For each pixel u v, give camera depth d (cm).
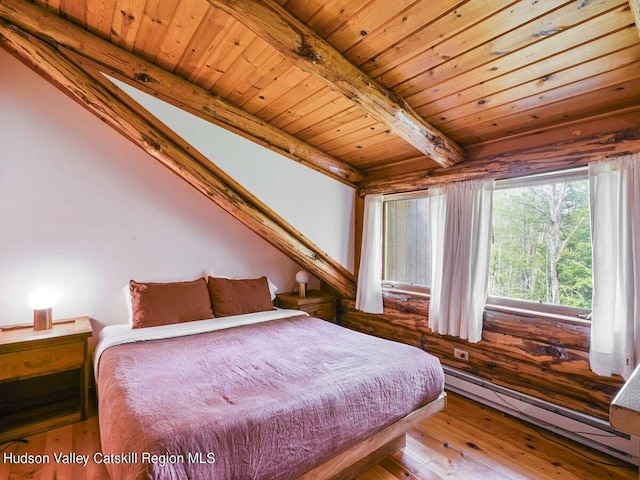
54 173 263
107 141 284
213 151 267
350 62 196
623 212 191
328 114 261
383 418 175
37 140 256
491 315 257
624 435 192
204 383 168
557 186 236
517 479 179
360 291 352
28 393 254
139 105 235
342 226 359
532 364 236
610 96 187
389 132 272
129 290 283
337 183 354
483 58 179
